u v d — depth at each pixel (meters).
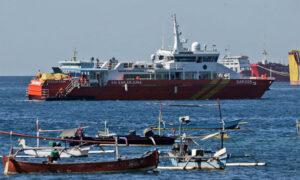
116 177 167.12
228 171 178.25
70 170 170.75
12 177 166.50
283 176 172.25
